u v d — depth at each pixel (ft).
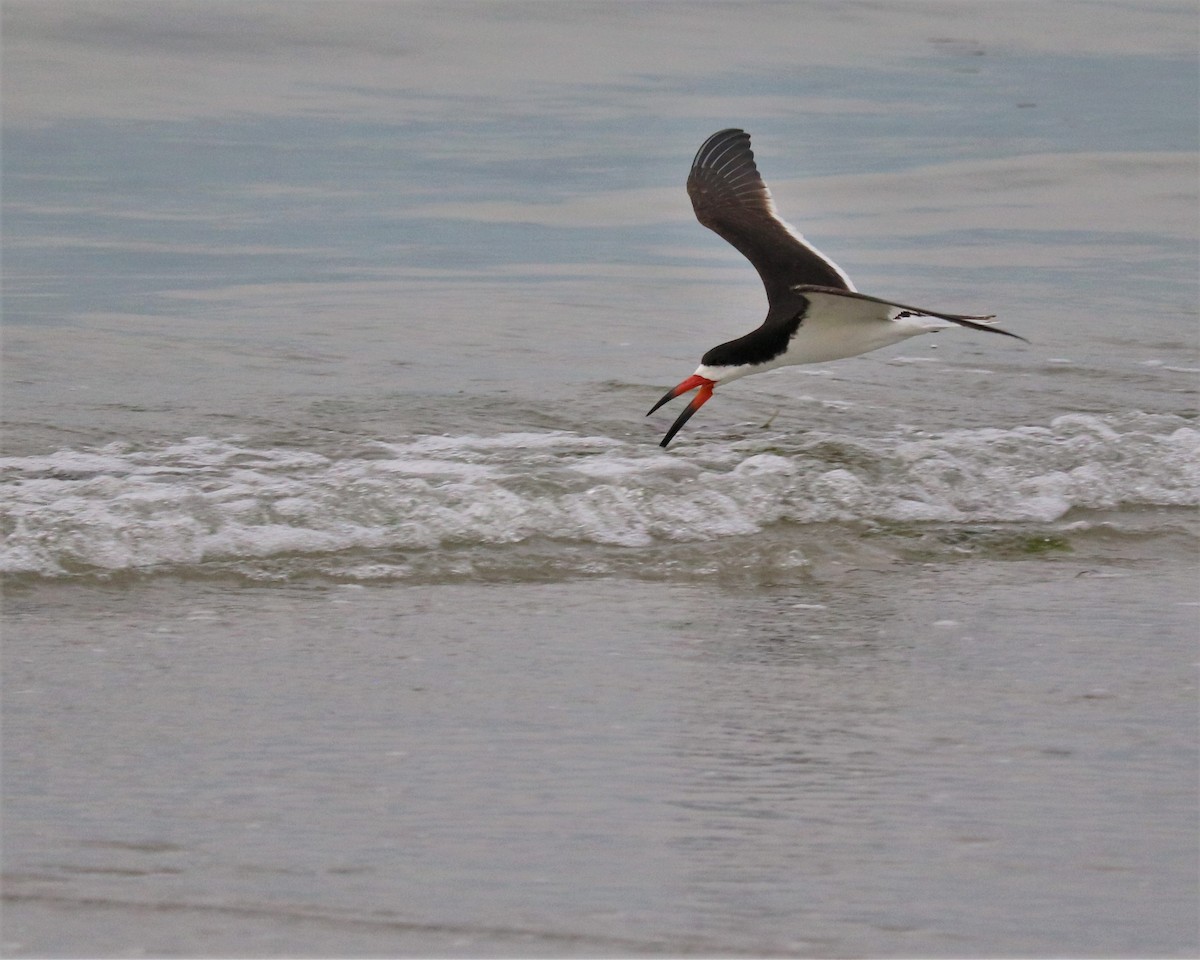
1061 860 25.02
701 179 54.44
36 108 116.57
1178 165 106.01
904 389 57.67
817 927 22.97
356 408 53.72
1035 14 162.91
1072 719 30.86
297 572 39.24
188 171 103.91
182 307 71.77
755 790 27.43
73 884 23.82
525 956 22.07
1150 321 69.41
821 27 152.46
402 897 23.61
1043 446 49.85
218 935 22.49
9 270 79.51
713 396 56.34
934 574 41.04
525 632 35.70
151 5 140.67
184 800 26.71
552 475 45.06
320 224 92.07
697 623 36.70
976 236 88.28
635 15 151.02
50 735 29.30
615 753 28.91
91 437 49.60
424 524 42.04
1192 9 168.35
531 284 78.54
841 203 96.73
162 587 38.09
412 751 28.84
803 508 45.01
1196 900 23.88
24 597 37.04
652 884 24.09
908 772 28.25
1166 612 37.91
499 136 114.83
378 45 137.08
